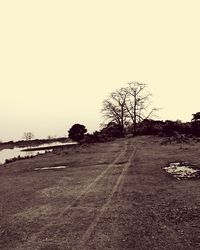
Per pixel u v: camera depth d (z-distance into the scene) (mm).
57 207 10391
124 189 12586
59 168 20172
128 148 31172
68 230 8055
